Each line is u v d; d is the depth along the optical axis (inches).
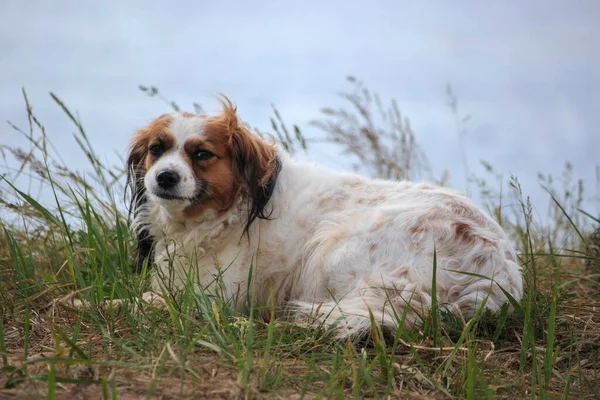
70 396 195.3
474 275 269.7
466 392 218.8
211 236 318.7
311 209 318.3
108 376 208.5
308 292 304.8
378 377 225.9
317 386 217.3
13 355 232.8
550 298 304.0
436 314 255.9
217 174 314.7
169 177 304.0
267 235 316.8
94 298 282.4
